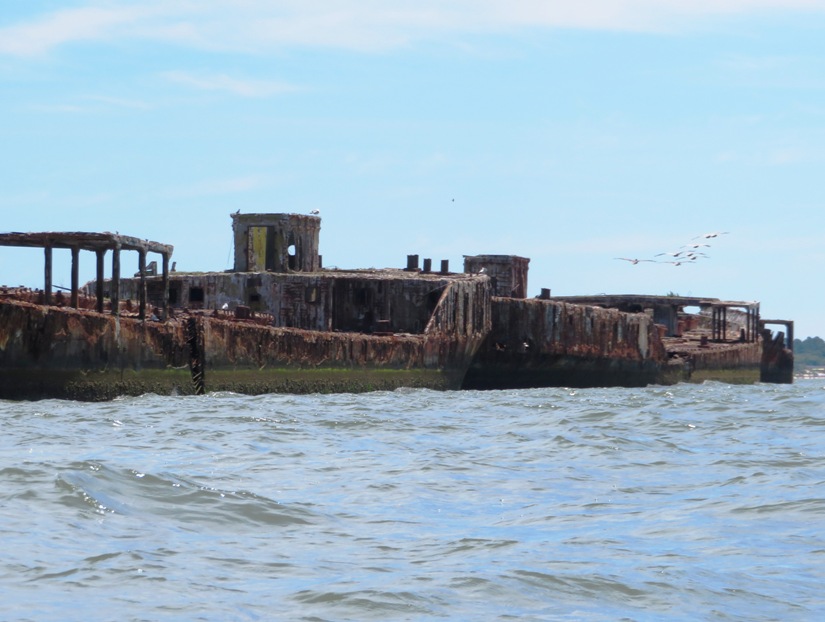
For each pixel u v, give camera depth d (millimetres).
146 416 147875
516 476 100812
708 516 81125
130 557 65000
